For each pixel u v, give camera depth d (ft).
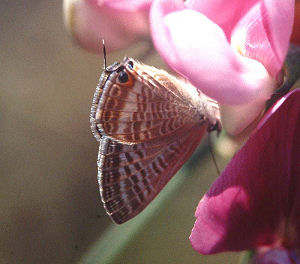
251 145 0.41
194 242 0.42
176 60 0.40
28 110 0.89
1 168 0.89
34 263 0.87
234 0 0.43
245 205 0.42
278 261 0.43
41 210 0.88
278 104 0.40
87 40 0.48
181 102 0.43
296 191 0.42
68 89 0.88
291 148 0.42
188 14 0.40
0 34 0.89
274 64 0.42
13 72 0.89
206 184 0.76
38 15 0.89
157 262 0.78
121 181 0.43
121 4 0.47
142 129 0.43
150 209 0.51
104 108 0.42
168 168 0.45
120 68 0.42
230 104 0.41
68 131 0.89
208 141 0.47
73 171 0.88
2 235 0.87
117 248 0.53
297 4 0.43
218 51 0.40
